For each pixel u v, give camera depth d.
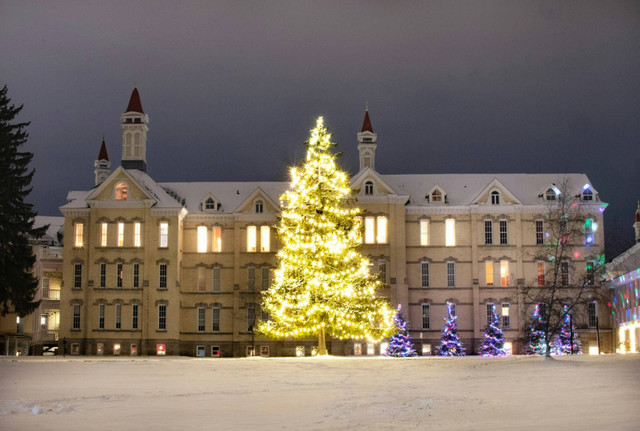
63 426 28.72
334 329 85.94
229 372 52.19
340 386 42.19
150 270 107.19
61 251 119.81
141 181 109.44
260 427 28.12
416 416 29.33
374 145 114.69
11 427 28.52
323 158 86.00
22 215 100.44
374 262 108.75
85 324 106.56
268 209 110.62
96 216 108.12
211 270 110.56
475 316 108.94
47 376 49.19
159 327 106.69
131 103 116.12
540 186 113.50
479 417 28.66
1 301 98.12
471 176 115.75
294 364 59.44
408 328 107.62
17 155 102.38
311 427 27.84
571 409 29.50
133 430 27.78
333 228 84.56
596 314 105.00
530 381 40.97
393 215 109.25
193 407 33.91
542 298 92.31
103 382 45.38
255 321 108.81
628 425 25.08
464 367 54.59
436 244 111.06
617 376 41.50
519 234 110.31
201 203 112.31
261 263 109.75
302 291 83.56
